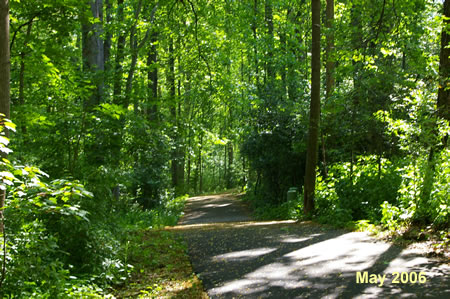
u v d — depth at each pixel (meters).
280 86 23.39
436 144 8.45
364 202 11.46
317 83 14.25
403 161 10.69
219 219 20.98
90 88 10.42
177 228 14.48
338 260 6.65
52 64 9.48
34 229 5.41
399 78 13.22
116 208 8.28
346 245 7.86
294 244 8.59
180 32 17.75
